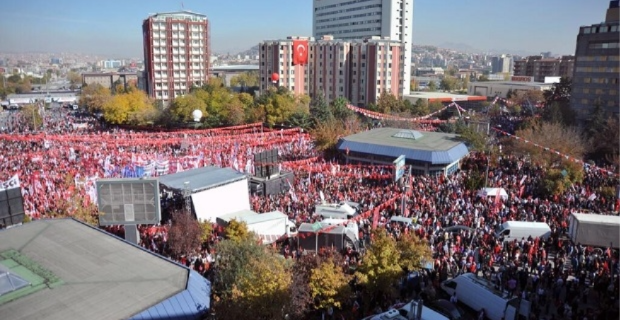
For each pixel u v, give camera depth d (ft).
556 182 165.68
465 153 225.15
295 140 289.74
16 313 66.59
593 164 209.77
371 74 463.01
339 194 167.84
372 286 94.68
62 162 214.48
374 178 194.49
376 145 225.56
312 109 365.20
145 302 70.69
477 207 149.59
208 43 636.89
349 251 117.39
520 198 163.12
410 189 167.22
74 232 97.04
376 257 95.91
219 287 92.17
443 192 168.35
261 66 498.28
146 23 608.60
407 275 102.73
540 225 128.77
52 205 145.69
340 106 363.35
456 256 114.93
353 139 237.66
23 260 82.99
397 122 325.21
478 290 95.45
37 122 406.41
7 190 126.41
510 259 115.55
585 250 117.80
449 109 450.30
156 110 403.95
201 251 120.98
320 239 122.52
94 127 402.72
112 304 69.82
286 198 167.12
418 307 79.30
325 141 251.60
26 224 101.04
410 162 215.92
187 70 623.77
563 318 94.02
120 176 181.27
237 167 206.39
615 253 119.44
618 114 335.47
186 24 613.11
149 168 182.09
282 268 87.92
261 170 185.47
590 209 149.79
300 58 482.69
